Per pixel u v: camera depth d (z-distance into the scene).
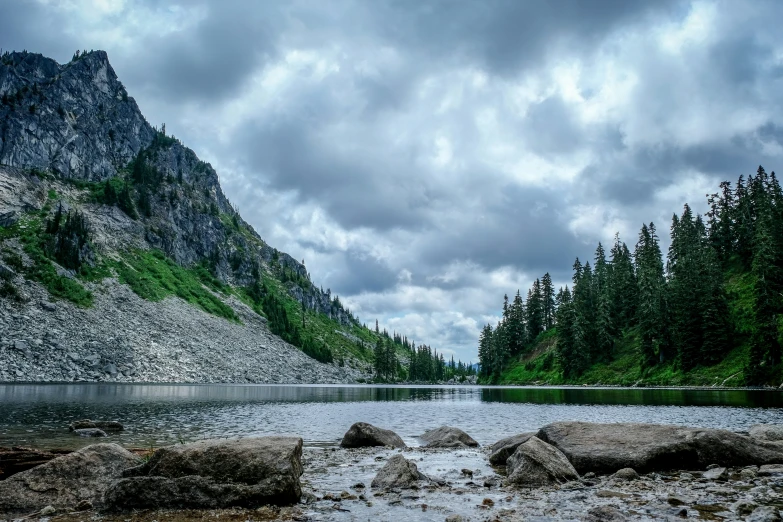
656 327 94.00
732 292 92.06
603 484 13.58
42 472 12.58
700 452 15.70
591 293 123.94
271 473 11.89
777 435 19.52
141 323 135.62
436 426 33.38
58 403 46.69
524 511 10.64
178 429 28.95
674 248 115.06
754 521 9.11
